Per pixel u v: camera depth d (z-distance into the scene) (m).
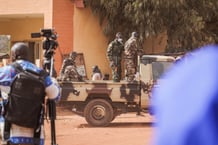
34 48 26.33
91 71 23.11
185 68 1.26
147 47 23.52
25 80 4.95
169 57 14.75
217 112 1.19
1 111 5.12
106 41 23.06
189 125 1.19
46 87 5.09
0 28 27.17
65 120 16.81
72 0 22.98
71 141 12.19
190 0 22.25
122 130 14.38
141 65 14.95
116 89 15.10
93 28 23.09
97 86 15.16
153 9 20.83
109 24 22.36
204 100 1.20
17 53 5.25
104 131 14.15
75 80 16.00
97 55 23.16
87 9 23.06
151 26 20.92
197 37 21.55
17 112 4.91
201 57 1.27
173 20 21.41
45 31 6.34
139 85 14.97
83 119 17.11
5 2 23.33
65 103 15.34
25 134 4.97
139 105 15.08
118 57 16.80
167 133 1.21
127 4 21.19
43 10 22.94
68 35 22.94
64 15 22.92
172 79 1.26
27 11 23.12
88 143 11.84
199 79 1.23
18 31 26.77
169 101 1.23
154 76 14.81
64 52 22.80
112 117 15.20
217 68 1.23
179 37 21.48
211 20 24.31
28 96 4.95
